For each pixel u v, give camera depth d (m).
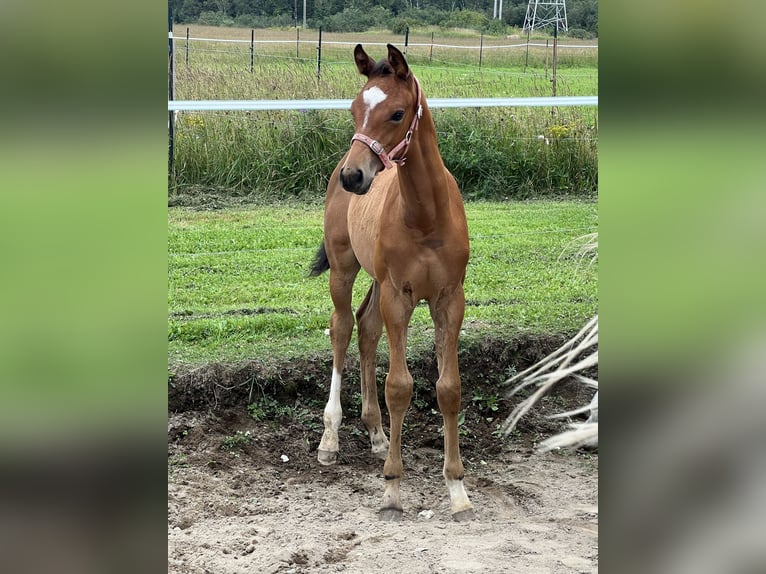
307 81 10.85
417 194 3.63
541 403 5.28
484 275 6.55
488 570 3.23
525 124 9.97
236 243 7.41
